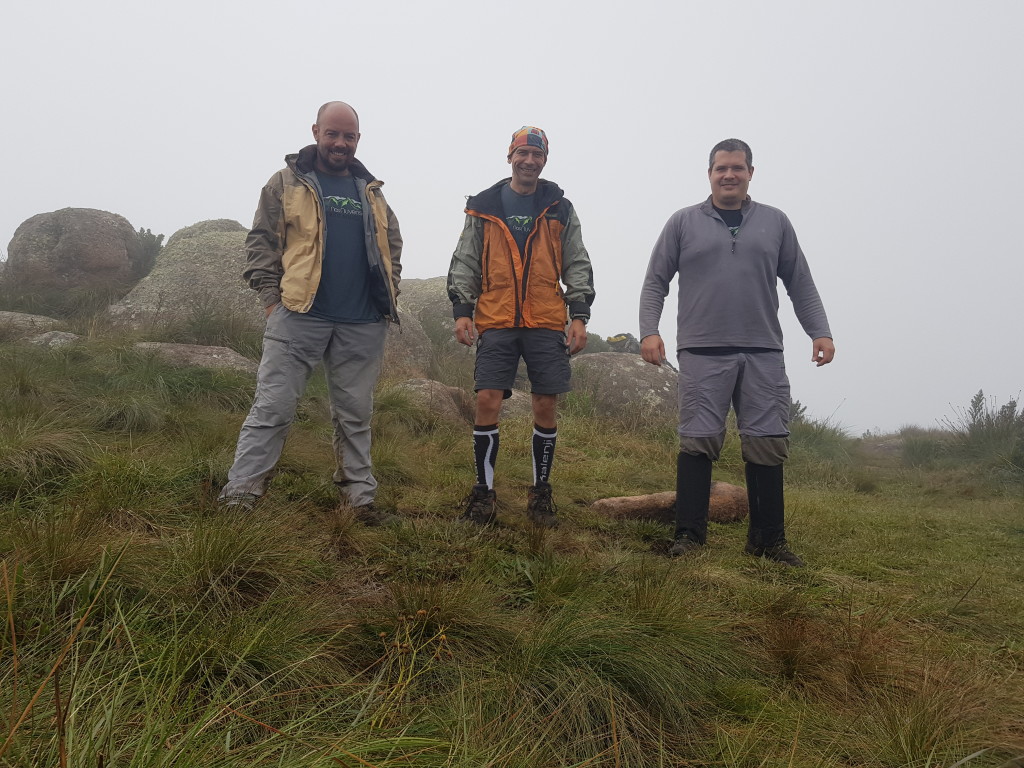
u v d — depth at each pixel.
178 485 3.42
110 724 1.36
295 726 1.67
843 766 1.80
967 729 1.94
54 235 12.98
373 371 3.69
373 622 2.23
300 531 3.07
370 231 3.61
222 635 1.93
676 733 1.93
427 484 4.75
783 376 4.05
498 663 2.10
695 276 4.14
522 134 4.04
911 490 8.07
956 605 3.05
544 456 4.14
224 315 9.28
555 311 4.06
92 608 1.94
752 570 3.61
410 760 1.52
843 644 2.45
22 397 4.72
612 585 2.83
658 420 9.59
